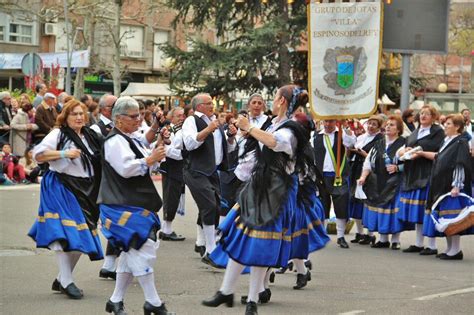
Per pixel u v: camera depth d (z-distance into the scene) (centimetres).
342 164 1344
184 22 3725
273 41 3384
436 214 1249
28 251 1163
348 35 1426
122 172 756
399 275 1085
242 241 766
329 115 1395
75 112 879
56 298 879
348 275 1072
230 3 3472
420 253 1295
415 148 1295
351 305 886
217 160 1167
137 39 4991
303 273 970
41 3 4341
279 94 809
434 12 2406
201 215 1134
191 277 1020
